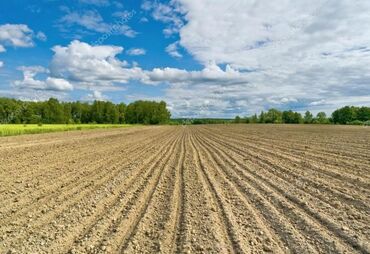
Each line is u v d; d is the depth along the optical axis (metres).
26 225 7.05
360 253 5.54
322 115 122.06
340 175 11.98
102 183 11.45
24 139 31.55
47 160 17.25
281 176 12.43
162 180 12.03
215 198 9.37
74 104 113.69
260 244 6.00
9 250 5.76
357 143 25.53
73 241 6.22
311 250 5.69
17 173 13.28
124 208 8.39
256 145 26.03
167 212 8.03
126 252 5.70
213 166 15.49
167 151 22.70
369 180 11.10
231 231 6.68
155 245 6.05
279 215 7.66
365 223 7.01
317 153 19.25
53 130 47.62
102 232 6.64
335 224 6.81
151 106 137.50
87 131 51.09
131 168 14.73
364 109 114.19
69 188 10.60
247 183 11.30
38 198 9.33
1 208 8.36
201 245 5.89
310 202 8.63
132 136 41.41
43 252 5.71
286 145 25.03
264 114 138.38
